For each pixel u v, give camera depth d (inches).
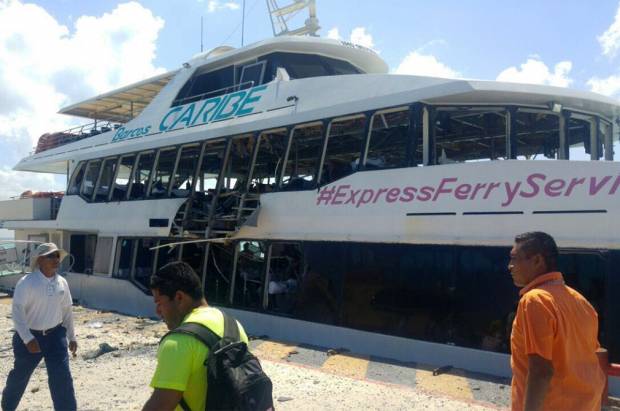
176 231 493.7
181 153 556.4
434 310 326.3
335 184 383.9
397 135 443.5
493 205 308.2
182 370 105.9
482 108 342.3
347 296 367.6
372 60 522.3
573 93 332.2
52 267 205.8
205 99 529.7
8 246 748.6
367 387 266.1
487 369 300.8
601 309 272.7
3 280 742.5
